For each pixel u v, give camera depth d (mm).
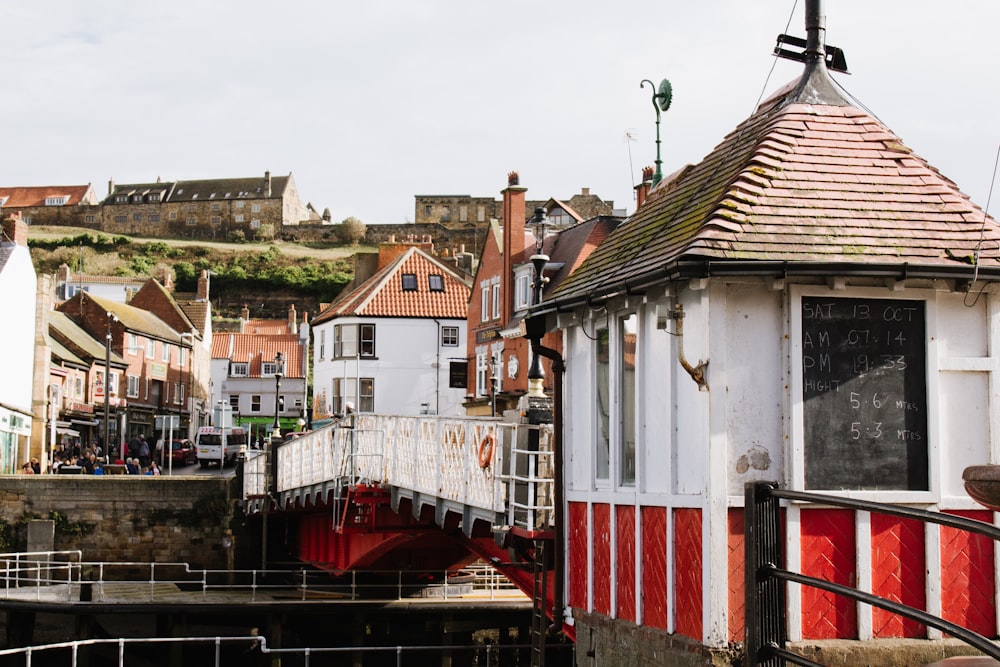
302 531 36094
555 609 13992
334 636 34344
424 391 65750
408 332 66000
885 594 10445
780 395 10469
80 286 113312
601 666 12727
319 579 39000
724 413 10391
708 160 13203
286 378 103500
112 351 77875
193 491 41562
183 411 91188
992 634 10570
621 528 12383
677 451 11086
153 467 53594
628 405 12391
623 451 12516
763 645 7859
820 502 7277
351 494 21547
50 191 160250
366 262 77500
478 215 147250
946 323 10625
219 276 139500
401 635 32156
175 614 31391
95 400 71562
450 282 68062
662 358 11461
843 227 10602
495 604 30922
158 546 41312
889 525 10484
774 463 10430
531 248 51750
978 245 10516
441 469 18219
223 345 105000
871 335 10539
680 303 10922
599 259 14156
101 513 41312
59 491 41281
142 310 88875
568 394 14023
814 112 11883
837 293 10461
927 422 10547
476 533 17594
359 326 65812
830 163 11305
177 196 155750
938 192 11117
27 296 55812
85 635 31328
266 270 140750
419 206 148375
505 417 15953
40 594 33844
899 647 10305
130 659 32219
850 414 10469
